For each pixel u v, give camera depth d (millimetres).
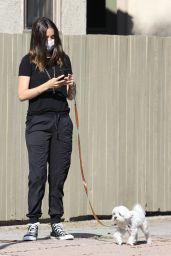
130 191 13695
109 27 21297
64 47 13180
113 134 13539
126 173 13656
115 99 13539
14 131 12867
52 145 10859
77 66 13273
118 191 13602
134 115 13688
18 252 10117
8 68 12805
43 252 10117
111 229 12789
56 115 10805
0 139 12789
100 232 12375
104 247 10547
